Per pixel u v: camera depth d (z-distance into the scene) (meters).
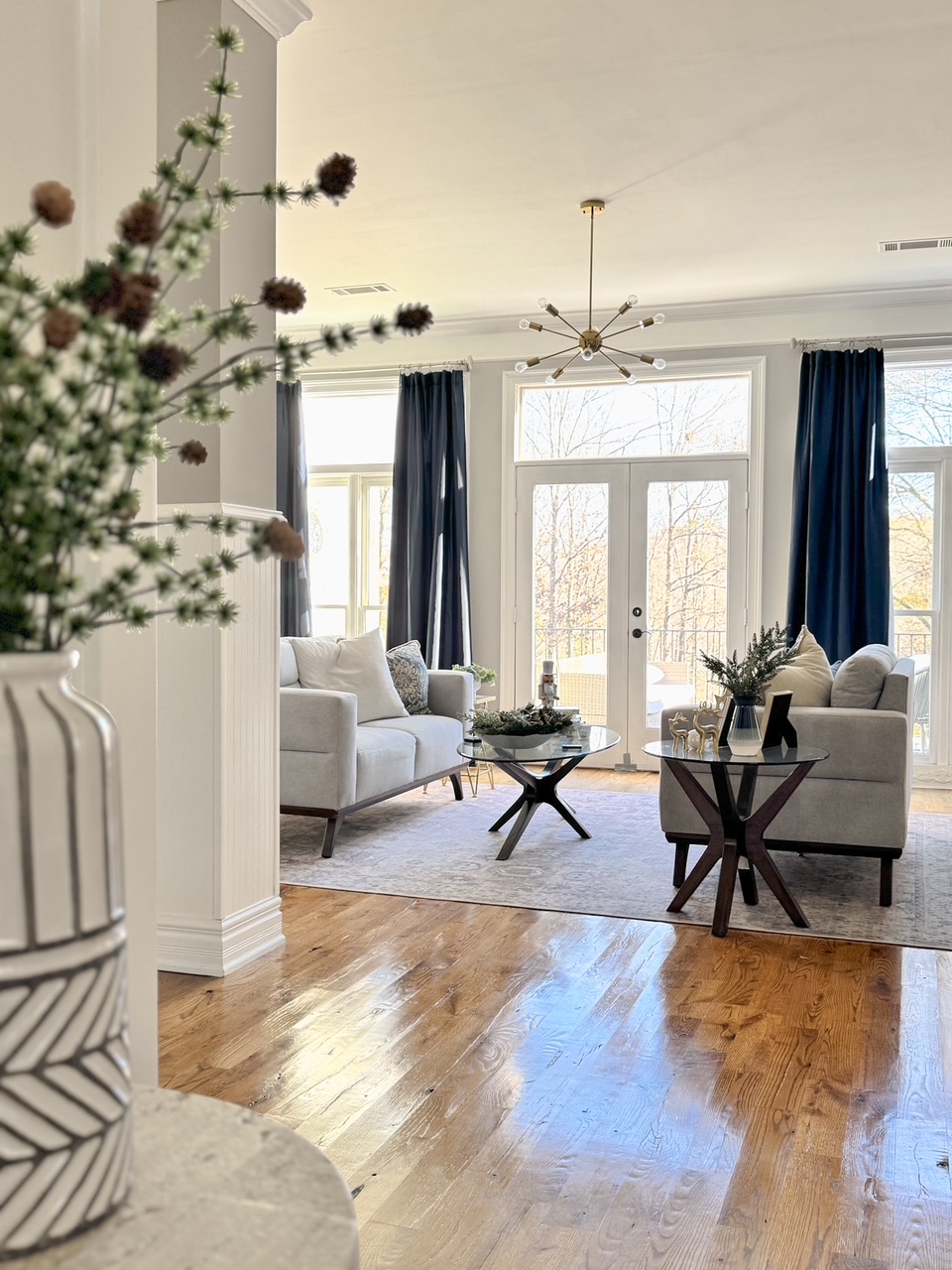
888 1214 2.06
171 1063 2.71
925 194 5.29
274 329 3.55
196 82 3.32
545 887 4.41
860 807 4.20
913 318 7.00
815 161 4.89
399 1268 1.88
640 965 3.48
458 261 6.39
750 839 3.92
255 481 3.49
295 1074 2.65
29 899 0.81
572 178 5.08
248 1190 0.94
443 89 4.20
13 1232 0.82
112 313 0.84
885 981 3.35
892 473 7.21
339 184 0.96
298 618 7.95
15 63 1.38
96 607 0.91
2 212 1.37
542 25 3.73
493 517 7.89
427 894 4.30
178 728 3.39
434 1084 2.60
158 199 0.93
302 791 4.92
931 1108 2.51
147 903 1.59
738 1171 2.22
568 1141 2.34
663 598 7.63
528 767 7.53
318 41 3.83
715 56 3.95
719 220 5.66
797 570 7.14
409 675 6.37
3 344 0.80
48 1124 0.83
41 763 0.82
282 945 3.68
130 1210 0.91
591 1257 1.92
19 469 0.83
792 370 7.25
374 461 8.29
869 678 4.45
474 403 7.89
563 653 7.84
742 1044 2.87
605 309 7.45
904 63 3.99
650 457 7.61
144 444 0.88
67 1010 0.84
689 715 4.51
